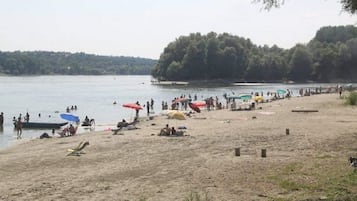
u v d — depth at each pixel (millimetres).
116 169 22859
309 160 22500
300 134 33938
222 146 29594
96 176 21250
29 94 123562
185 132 38906
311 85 176000
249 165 22078
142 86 177500
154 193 17594
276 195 16234
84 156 27453
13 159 27297
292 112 57031
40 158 27281
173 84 187750
